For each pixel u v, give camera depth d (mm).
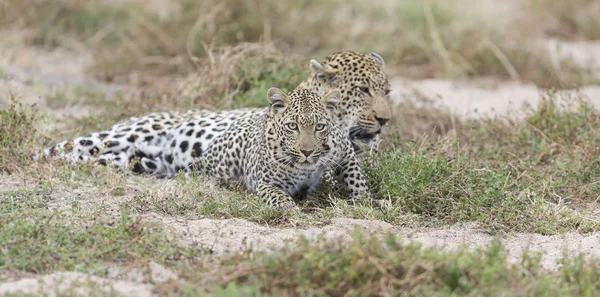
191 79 15984
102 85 18922
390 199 11086
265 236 9836
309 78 13000
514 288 7844
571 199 12070
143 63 20422
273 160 11273
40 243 8953
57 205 10648
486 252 8492
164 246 8992
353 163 11656
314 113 11047
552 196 12062
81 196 11078
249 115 12820
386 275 7867
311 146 10953
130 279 8391
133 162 12586
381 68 12883
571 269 8461
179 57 20125
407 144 12031
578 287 8109
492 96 19438
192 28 20547
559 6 26500
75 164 12102
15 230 9156
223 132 12586
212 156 12508
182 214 10664
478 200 11031
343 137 11703
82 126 14141
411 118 15609
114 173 11930
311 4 23234
